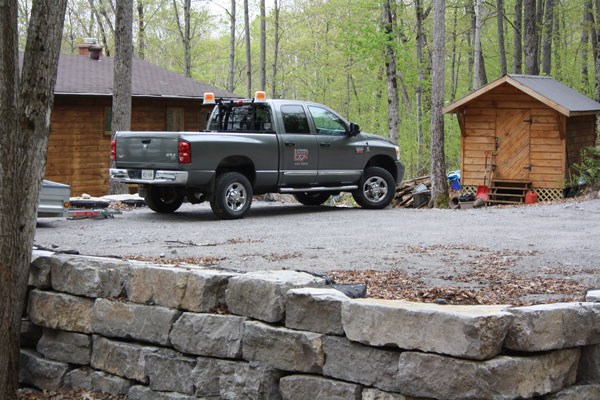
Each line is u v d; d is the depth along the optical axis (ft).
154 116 70.79
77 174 65.98
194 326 15.75
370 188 47.03
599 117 64.90
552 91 62.59
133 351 16.97
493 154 65.10
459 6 108.47
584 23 99.50
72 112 65.36
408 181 74.28
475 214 41.70
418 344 12.55
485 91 62.95
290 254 25.26
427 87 103.50
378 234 31.50
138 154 38.86
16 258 17.94
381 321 12.98
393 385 12.93
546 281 19.71
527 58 87.25
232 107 43.68
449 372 12.19
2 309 17.69
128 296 17.21
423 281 19.69
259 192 42.09
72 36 147.64
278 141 41.57
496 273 21.11
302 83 169.58
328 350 13.83
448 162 125.90
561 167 61.82
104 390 17.54
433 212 43.75
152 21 136.15
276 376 14.60
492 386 11.92
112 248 27.22
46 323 18.72
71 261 18.38
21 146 17.79
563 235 30.58
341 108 173.99
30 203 18.11
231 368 15.19
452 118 115.85
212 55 165.37
